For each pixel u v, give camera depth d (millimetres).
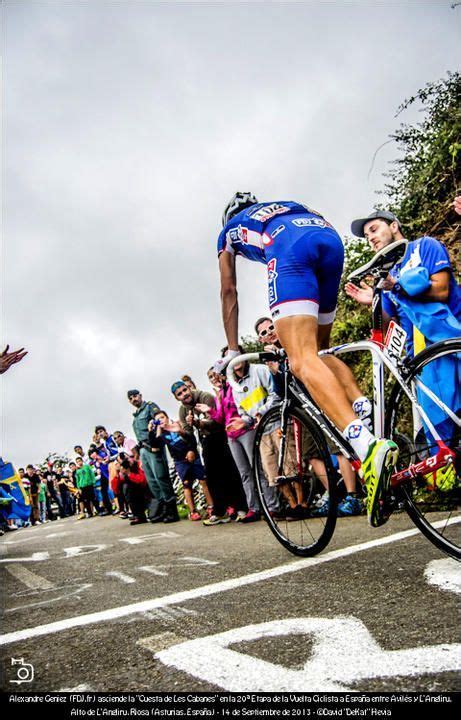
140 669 1328
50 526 10031
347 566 2174
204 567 2592
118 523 7484
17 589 2586
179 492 8000
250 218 2270
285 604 1753
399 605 1590
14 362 3816
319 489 2529
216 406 5438
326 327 2465
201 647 1432
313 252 2090
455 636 1301
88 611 1964
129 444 7215
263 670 1240
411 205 5184
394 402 2195
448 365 1988
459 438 1908
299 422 2615
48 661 1450
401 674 1146
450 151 4625
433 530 2041
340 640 1370
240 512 5195
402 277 2322
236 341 2512
